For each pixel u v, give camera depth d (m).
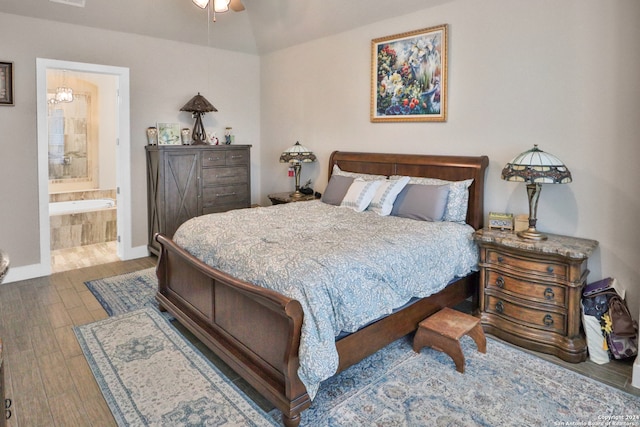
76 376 2.58
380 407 2.29
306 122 5.37
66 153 6.95
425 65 3.98
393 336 2.68
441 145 3.96
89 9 4.36
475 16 3.60
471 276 3.48
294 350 2.04
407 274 2.70
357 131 4.74
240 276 2.47
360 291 2.37
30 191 4.33
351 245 2.66
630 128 2.84
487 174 3.64
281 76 5.66
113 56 4.73
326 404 2.31
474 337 2.86
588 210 3.07
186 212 5.03
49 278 4.42
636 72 2.79
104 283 4.27
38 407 2.28
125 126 4.91
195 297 3.02
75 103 6.94
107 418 2.21
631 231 2.88
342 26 4.68
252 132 6.07
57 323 3.33
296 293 2.14
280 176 5.87
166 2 4.62
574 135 3.10
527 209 3.42
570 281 2.76
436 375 2.60
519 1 3.32
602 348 2.75
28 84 4.21
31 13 4.15
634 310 2.90
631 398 2.38
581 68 3.03
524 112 3.36
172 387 2.48
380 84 4.39
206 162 5.14
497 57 3.49
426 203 3.57
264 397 2.33
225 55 5.66
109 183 7.24
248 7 5.09
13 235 4.29
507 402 2.33
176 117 5.32
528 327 2.95
